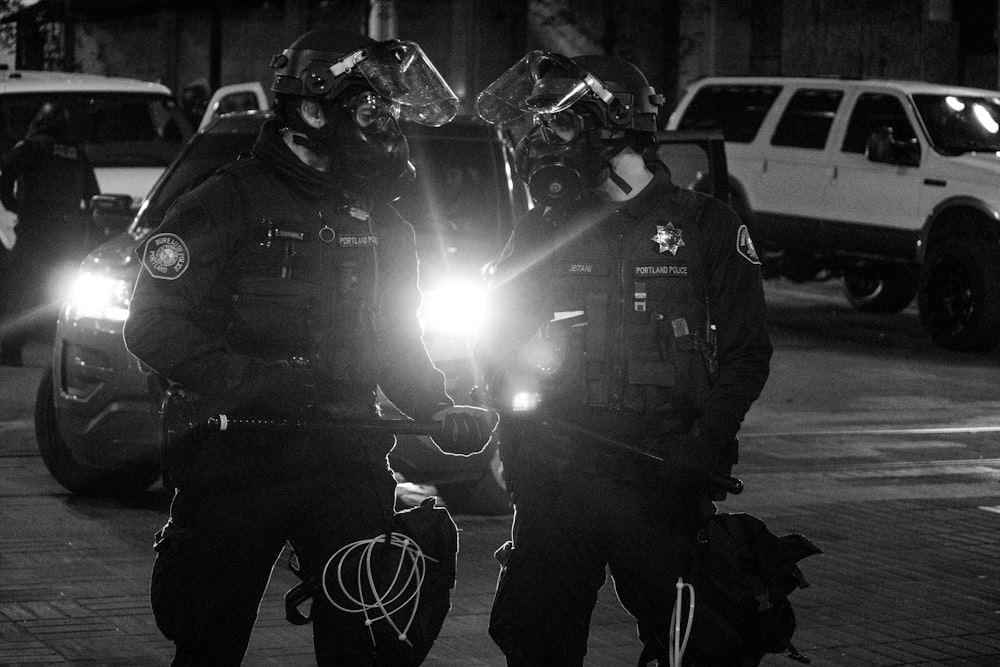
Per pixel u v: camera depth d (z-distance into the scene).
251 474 5.90
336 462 5.98
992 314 24.81
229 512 5.92
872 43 36.41
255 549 5.96
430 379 6.25
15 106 25.80
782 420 18.55
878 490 14.46
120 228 14.06
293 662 8.83
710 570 6.14
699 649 6.16
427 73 6.05
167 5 51.19
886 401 20.22
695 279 6.36
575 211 6.42
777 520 13.05
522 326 6.38
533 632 6.33
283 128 6.11
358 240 6.05
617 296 6.32
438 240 12.38
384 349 6.18
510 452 6.39
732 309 6.35
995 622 10.19
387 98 5.98
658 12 38.91
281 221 5.98
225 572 5.96
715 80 30.25
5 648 8.88
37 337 23.45
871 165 26.92
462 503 12.80
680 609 6.11
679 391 6.29
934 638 9.77
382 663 6.00
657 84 39.03
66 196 20.72
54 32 29.88
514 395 6.21
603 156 6.34
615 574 6.34
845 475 15.18
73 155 20.84
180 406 5.89
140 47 51.94
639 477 6.20
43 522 12.02
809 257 28.47
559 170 6.22
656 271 6.31
